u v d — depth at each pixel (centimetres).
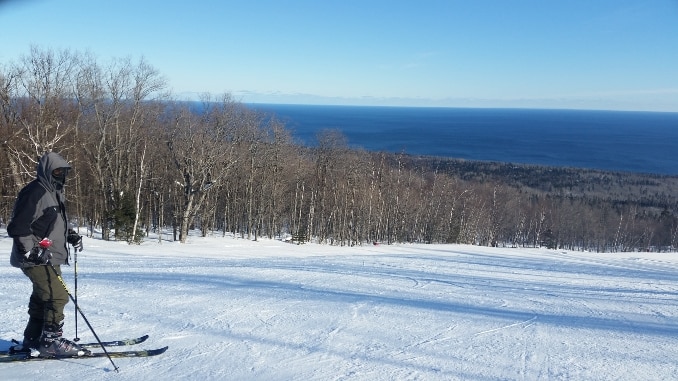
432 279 1066
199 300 683
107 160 3203
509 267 1573
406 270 1275
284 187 4619
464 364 443
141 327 529
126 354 434
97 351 446
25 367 404
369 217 4881
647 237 6750
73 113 3139
